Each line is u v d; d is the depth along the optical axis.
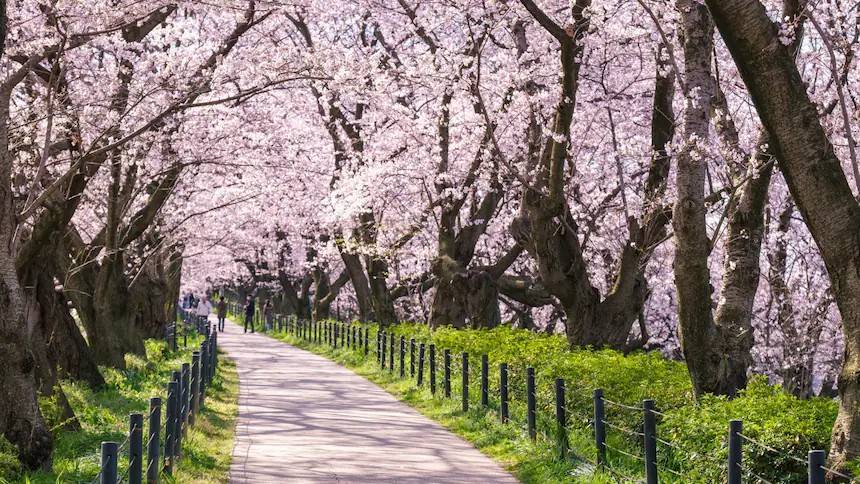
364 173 28.61
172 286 41.81
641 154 19.17
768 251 24.67
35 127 16.61
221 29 22.84
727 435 8.95
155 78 18.45
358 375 26.17
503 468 11.71
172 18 22.95
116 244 21.62
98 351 21.98
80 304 22.09
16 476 9.53
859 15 18.03
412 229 31.58
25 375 10.17
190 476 10.48
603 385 12.96
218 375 23.86
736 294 13.50
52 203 15.01
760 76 8.21
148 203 22.84
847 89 18.53
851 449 8.05
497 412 15.55
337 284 47.19
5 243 10.15
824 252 8.30
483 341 20.17
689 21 12.57
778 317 25.06
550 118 22.42
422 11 26.75
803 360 25.00
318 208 34.34
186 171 25.52
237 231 39.75
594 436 12.30
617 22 21.09
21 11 15.56
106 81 18.00
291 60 17.30
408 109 27.42
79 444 12.21
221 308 55.50
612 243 28.20
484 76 24.03
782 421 8.90
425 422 16.22
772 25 8.16
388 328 31.03
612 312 19.34
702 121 12.43
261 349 38.91
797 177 8.27
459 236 27.66
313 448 13.15
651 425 9.50
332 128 32.88
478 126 25.11
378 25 31.53
